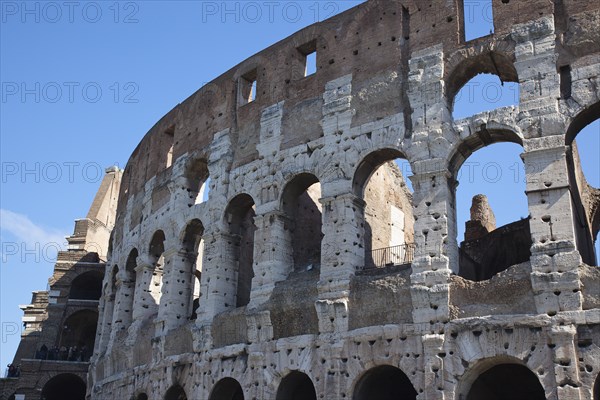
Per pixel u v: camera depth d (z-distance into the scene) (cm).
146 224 5616
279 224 4366
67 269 7731
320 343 3822
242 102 5019
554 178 3438
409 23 4188
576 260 3259
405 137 3931
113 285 6197
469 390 3459
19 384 6831
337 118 4244
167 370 4653
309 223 5231
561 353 3150
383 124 4041
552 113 3544
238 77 5059
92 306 7531
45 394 7275
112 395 5359
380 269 3862
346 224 3988
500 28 3834
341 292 3825
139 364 5088
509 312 3344
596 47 3556
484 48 3838
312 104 4434
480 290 3450
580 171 4391
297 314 3994
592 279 3212
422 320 3534
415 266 3641
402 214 5844
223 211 4725
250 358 4106
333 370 3725
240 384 4122
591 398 3050
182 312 4969
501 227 4700
